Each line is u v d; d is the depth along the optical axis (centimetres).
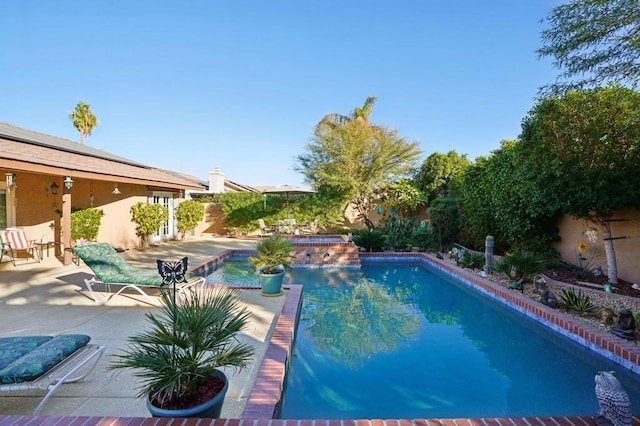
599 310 630
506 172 1016
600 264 863
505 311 773
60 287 757
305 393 427
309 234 1942
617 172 701
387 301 851
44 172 856
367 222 1922
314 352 547
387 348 570
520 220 979
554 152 750
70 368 308
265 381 365
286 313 591
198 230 2142
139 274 668
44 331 502
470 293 935
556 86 571
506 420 280
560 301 675
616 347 485
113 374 381
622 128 650
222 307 315
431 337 621
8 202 1066
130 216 1484
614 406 264
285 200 2045
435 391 438
